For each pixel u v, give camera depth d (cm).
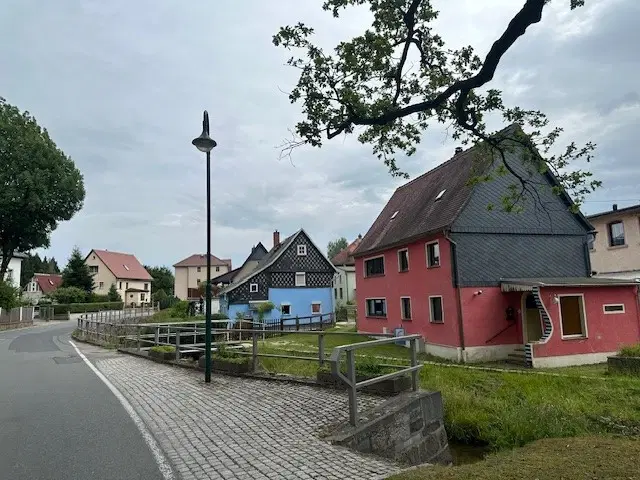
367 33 912
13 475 489
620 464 526
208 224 1080
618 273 2516
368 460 511
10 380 1134
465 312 2025
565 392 1211
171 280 10775
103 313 4441
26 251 5200
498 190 2183
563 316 1911
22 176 4481
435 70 946
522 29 715
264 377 998
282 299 4312
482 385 1309
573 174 891
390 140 1030
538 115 916
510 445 881
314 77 921
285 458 516
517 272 2141
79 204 5141
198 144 1088
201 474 477
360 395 776
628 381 1296
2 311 3778
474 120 924
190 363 1277
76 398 889
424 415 718
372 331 2886
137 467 504
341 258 6150
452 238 2073
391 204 3309
